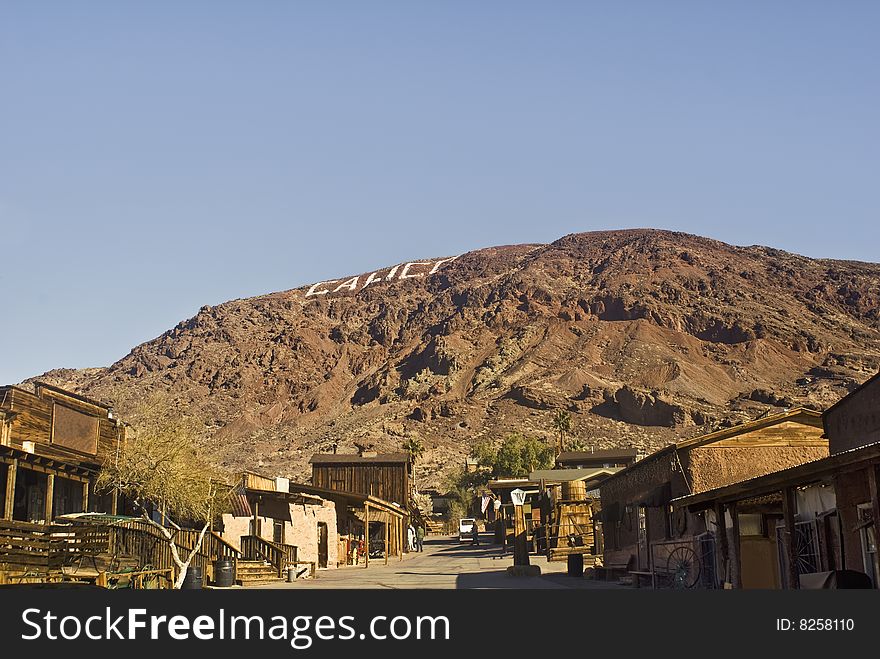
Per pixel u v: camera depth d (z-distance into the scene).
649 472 28.27
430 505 110.81
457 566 42.66
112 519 27.75
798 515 20.05
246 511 36.00
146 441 29.88
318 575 38.00
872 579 15.82
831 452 23.62
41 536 23.95
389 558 53.25
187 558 28.84
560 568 38.66
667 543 25.95
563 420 120.31
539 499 55.38
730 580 19.33
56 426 31.11
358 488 75.06
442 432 184.25
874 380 20.97
